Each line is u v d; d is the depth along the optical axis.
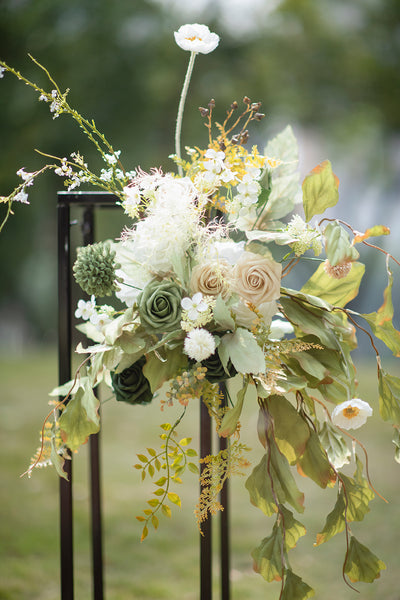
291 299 1.21
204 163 1.14
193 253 1.17
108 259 1.15
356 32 11.30
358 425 1.11
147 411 5.49
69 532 1.36
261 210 1.23
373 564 1.20
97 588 1.73
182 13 11.71
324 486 1.21
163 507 1.17
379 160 11.88
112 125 11.35
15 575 2.33
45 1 10.95
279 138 1.31
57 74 10.95
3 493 3.30
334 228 1.11
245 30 11.87
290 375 1.19
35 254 12.98
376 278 11.48
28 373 7.38
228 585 1.61
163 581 2.33
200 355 1.09
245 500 3.29
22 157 11.00
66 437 1.20
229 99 11.44
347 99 11.74
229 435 1.16
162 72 11.45
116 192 1.23
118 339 1.17
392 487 3.34
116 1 11.22
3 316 13.98
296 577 1.14
